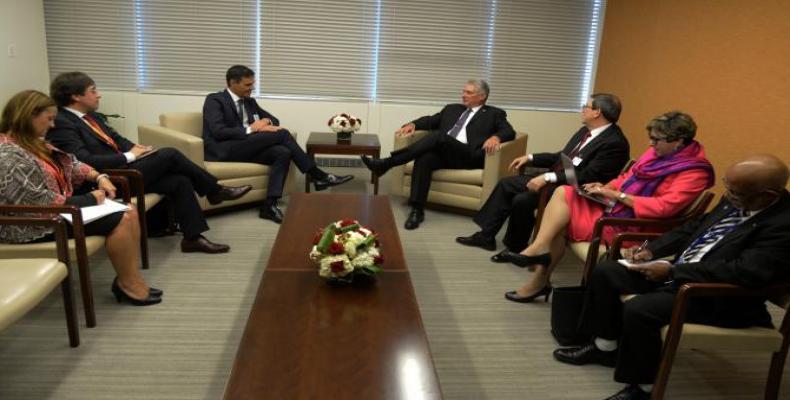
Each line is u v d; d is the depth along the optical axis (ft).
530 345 7.97
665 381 6.13
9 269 6.42
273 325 5.64
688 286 5.77
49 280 6.43
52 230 7.41
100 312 8.28
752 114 11.48
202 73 17.01
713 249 6.33
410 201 13.33
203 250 10.71
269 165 13.34
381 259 6.80
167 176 10.45
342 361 5.05
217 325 8.07
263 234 11.93
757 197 5.94
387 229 8.68
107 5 16.20
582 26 17.66
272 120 14.73
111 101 16.85
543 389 6.93
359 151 13.94
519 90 18.01
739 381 7.32
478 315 8.80
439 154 13.42
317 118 17.57
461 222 13.44
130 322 8.04
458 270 10.55
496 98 18.01
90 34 16.37
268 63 17.08
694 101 13.28
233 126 13.55
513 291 9.60
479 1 17.13
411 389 4.70
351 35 17.08
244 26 16.72
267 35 16.85
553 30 17.58
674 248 7.18
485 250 11.66
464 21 17.26
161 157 10.15
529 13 17.37
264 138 12.98
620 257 7.64
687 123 7.96
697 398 6.89
